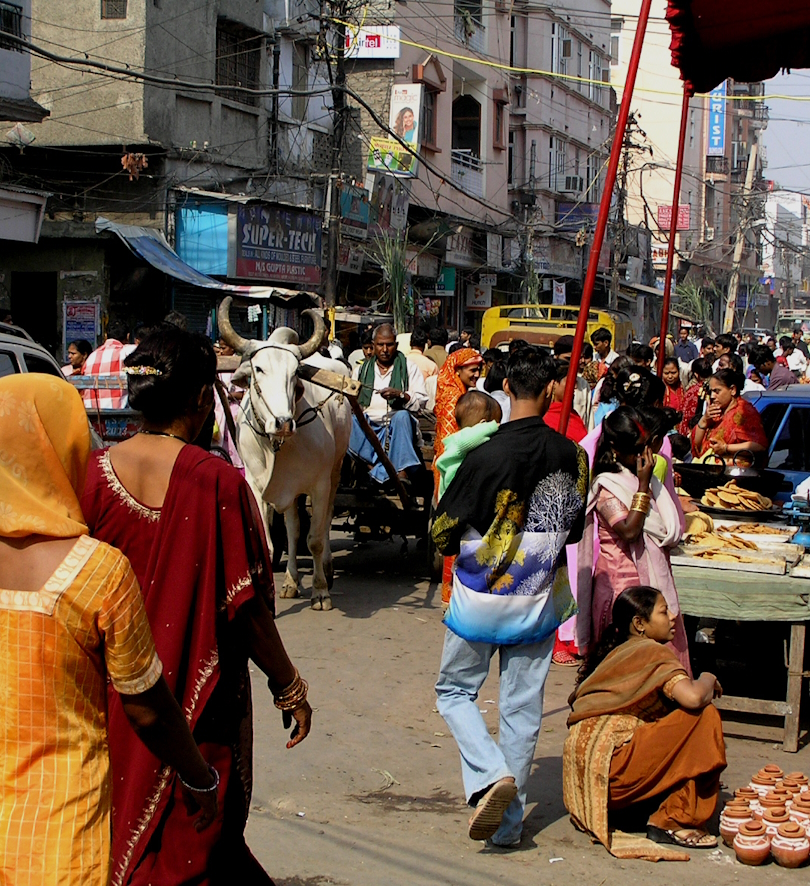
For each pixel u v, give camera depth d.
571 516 4.44
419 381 9.73
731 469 7.39
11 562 2.35
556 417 7.52
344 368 8.84
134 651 2.41
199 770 2.67
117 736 2.95
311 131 24.30
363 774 5.20
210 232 18.78
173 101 19.75
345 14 18.30
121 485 3.03
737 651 7.00
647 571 5.35
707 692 4.42
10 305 18.50
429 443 10.30
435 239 26.72
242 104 21.55
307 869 4.18
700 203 57.50
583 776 4.53
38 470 2.36
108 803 2.44
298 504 9.58
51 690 2.33
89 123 19.30
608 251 37.75
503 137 33.47
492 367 8.10
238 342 7.40
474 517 4.30
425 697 6.31
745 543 6.20
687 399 11.72
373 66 25.47
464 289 30.36
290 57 23.38
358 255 22.38
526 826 4.69
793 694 5.57
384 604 8.55
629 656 4.63
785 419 9.12
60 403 2.39
